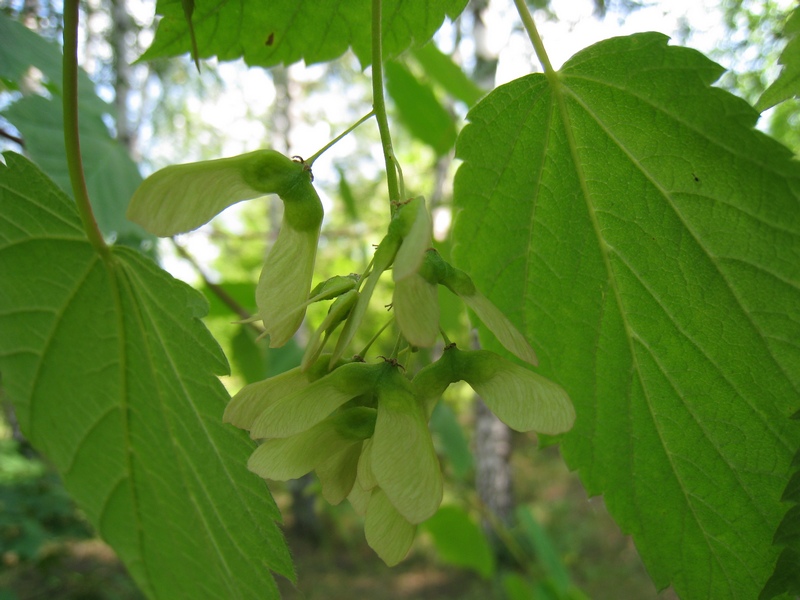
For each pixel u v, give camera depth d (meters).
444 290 0.29
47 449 0.16
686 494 0.14
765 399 0.13
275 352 0.35
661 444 0.15
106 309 0.14
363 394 0.11
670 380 0.14
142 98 1.27
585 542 1.42
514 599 0.45
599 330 0.15
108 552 1.06
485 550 0.43
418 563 1.33
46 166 0.24
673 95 0.13
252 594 0.15
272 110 1.67
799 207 0.12
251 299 0.35
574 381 0.15
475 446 1.30
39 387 0.15
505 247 0.15
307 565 1.29
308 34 0.16
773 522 0.14
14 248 0.14
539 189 0.15
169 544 0.16
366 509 0.11
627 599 1.18
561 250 0.15
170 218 0.11
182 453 0.15
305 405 0.10
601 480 0.15
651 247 0.14
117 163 0.27
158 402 0.15
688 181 0.13
